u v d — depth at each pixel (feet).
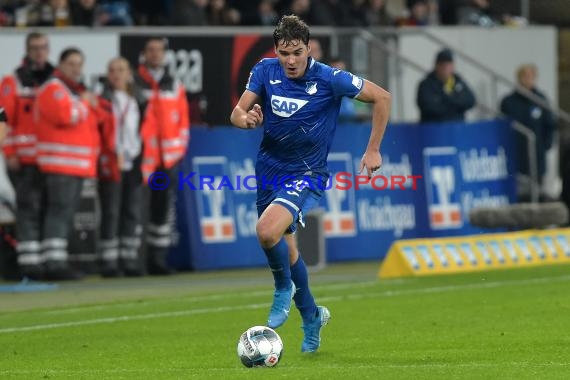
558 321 123.95
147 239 185.57
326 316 104.47
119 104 178.19
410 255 176.65
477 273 177.37
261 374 90.22
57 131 172.65
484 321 125.18
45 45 173.99
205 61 199.41
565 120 229.04
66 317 135.44
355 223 202.49
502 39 240.12
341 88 99.30
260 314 135.85
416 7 242.78
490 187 215.51
